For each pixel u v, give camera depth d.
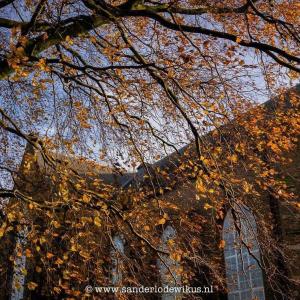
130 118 9.00
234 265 15.63
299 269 12.87
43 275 10.70
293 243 13.08
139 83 9.34
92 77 8.51
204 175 7.56
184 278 9.59
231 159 8.45
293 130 9.99
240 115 9.50
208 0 9.58
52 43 9.27
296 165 13.59
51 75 8.40
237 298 15.58
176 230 9.40
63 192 7.59
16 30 6.66
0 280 13.74
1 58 9.05
